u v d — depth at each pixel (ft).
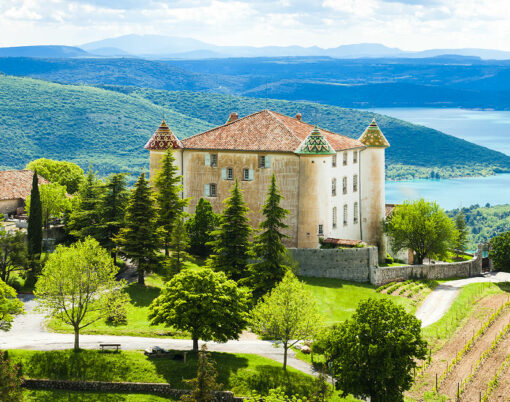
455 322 258.16
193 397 156.56
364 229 342.44
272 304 197.16
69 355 187.01
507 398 198.80
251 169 311.68
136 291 243.40
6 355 182.80
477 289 307.17
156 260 250.78
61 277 191.21
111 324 217.36
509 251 360.89
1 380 155.02
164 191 277.03
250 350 210.59
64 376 180.24
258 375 188.24
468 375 212.84
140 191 250.16
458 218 442.91
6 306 185.37
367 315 180.45
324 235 297.74
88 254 196.54
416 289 290.97
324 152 291.99
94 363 184.85
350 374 175.63
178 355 193.16
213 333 195.52
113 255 269.64
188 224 293.84
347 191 326.65
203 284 199.11
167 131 322.96
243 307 201.67
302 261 282.97
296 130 320.29
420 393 200.85
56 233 293.84
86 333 209.67
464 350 230.48
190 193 326.24
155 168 321.11
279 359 204.33
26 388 175.73
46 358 184.65
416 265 316.19
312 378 192.13
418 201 341.41
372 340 176.76
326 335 198.90
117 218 266.98
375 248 289.12
